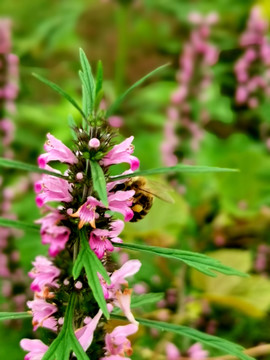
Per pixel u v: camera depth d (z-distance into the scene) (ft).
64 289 1.25
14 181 2.60
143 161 2.81
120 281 1.25
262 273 2.23
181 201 2.12
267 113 2.74
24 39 3.21
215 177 2.53
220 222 2.37
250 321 1.95
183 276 1.91
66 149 1.21
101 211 1.24
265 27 2.72
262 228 2.36
